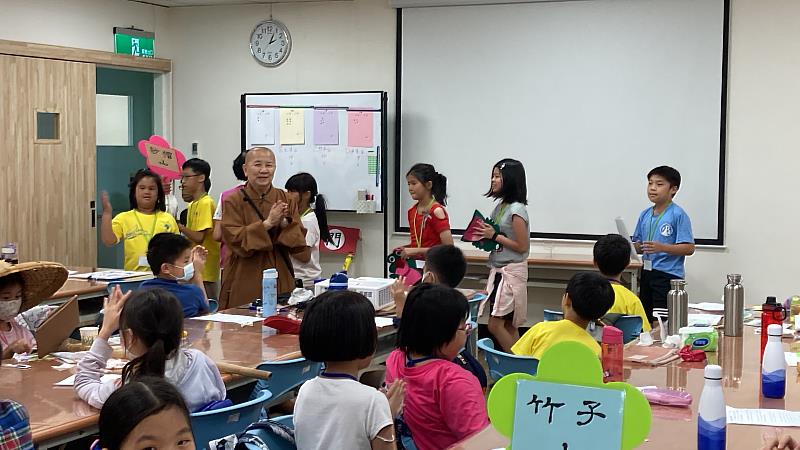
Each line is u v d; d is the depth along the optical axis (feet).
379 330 13.70
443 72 24.32
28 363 11.29
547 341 11.32
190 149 27.32
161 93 27.30
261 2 26.22
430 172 18.28
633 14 22.47
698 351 11.18
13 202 22.58
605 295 11.21
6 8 22.44
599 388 5.62
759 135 21.68
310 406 7.90
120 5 25.64
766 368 9.09
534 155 23.61
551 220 23.57
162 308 9.35
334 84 25.61
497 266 18.24
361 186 24.95
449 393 8.50
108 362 11.05
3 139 22.26
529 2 23.30
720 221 22.11
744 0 21.61
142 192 19.69
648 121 22.56
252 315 14.65
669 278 19.20
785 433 7.70
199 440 9.21
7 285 11.36
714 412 6.72
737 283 12.95
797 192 21.45
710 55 21.94
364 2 25.11
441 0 23.95
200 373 9.77
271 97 25.77
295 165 25.63
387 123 24.99
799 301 14.21
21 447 7.50
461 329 8.83
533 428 5.68
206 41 26.96
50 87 23.39
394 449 7.84
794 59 21.30
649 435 7.54
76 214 24.29
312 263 19.66
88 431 9.14
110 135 26.23
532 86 23.49
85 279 17.80
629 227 22.86
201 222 20.92
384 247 25.27
